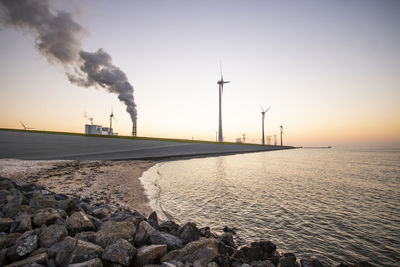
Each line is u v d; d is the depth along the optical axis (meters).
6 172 23.30
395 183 30.36
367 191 24.80
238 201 18.38
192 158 72.88
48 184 18.95
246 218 14.23
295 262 7.89
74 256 5.02
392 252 10.16
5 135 70.75
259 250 7.80
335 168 49.97
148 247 5.87
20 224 6.60
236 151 127.38
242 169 43.41
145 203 15.88
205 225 12.70
